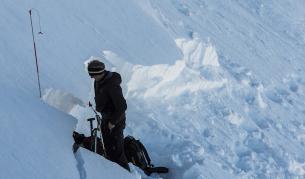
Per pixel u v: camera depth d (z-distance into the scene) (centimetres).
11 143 850
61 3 1547
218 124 1625
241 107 1883
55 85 1177
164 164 1279
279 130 1878
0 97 955
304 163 1686
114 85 1023
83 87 1263
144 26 1798
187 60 1947
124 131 1302
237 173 1405
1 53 1130
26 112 962
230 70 2202
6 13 1291
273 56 2786
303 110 2214
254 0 3700
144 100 1497
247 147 1598
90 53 1424
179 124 1485
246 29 2984
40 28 1282
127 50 1570
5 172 786
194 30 2372
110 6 1752
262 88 2194
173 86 1627
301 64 2905
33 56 1215
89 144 1049
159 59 1641
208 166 1316
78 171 919
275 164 1577
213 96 1797
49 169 858
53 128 977
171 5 2525
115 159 1087
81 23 1537
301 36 3466
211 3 3044
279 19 3591
